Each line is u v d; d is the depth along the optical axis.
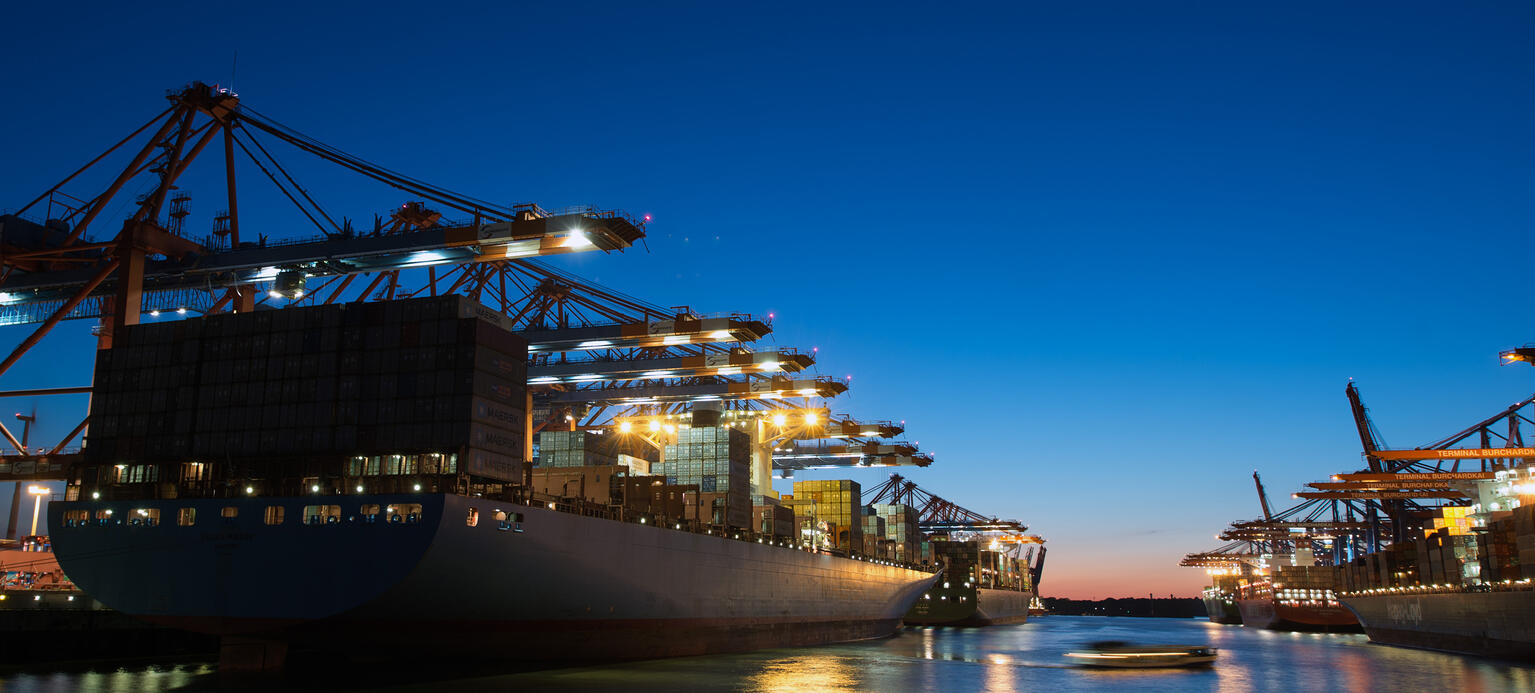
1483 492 83.62
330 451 45.06
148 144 57.66
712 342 72.31
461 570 43.06
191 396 47.84
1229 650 89.75
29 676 48.44
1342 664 71.06
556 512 48.19
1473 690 52.41
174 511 44.62
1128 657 70.19
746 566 69.06
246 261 57.41
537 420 87.38
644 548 55.81
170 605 44.19
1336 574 133.88
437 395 44.44
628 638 56.06
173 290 61.16
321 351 46.53
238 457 46.28
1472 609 75.00
